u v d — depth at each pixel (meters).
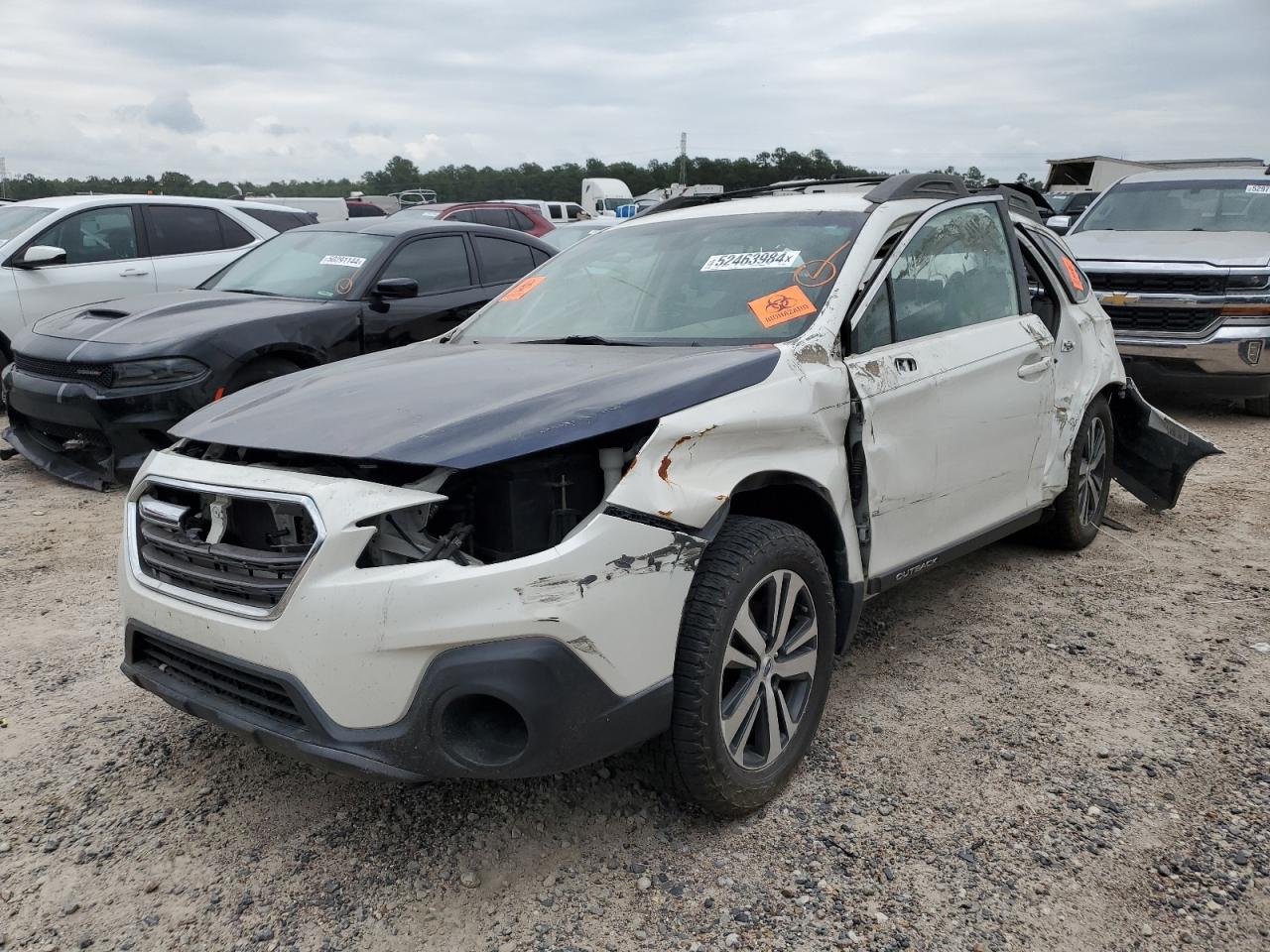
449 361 3.41
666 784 2.80
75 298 8.83
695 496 2.67
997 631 4.30
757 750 2.94
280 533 2.63
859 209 3.81
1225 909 2.54
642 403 2.70
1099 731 3.43
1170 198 10.05
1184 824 2.89
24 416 6.88
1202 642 4.18
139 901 2.62
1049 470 4.68
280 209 10.79
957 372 3.79
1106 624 4.37
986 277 4.29
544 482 2.59
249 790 3.12
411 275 7.54
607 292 3.97
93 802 3.06
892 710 3.59
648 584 2.55
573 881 2.67
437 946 2.45
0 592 4.82
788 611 2.96
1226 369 8.25
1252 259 8.34
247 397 3.30
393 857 2.79
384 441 2.61
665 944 2.44
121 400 6.09
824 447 3.17
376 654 2.40
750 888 2.63
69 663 4.04
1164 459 5.62
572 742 2.44
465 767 2.43
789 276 3.57
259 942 2.47
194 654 2.71
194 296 7.33
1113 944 2.43
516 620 2.37
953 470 3.81
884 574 3.48
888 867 2.71
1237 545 5.43
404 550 2.52
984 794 3.05
